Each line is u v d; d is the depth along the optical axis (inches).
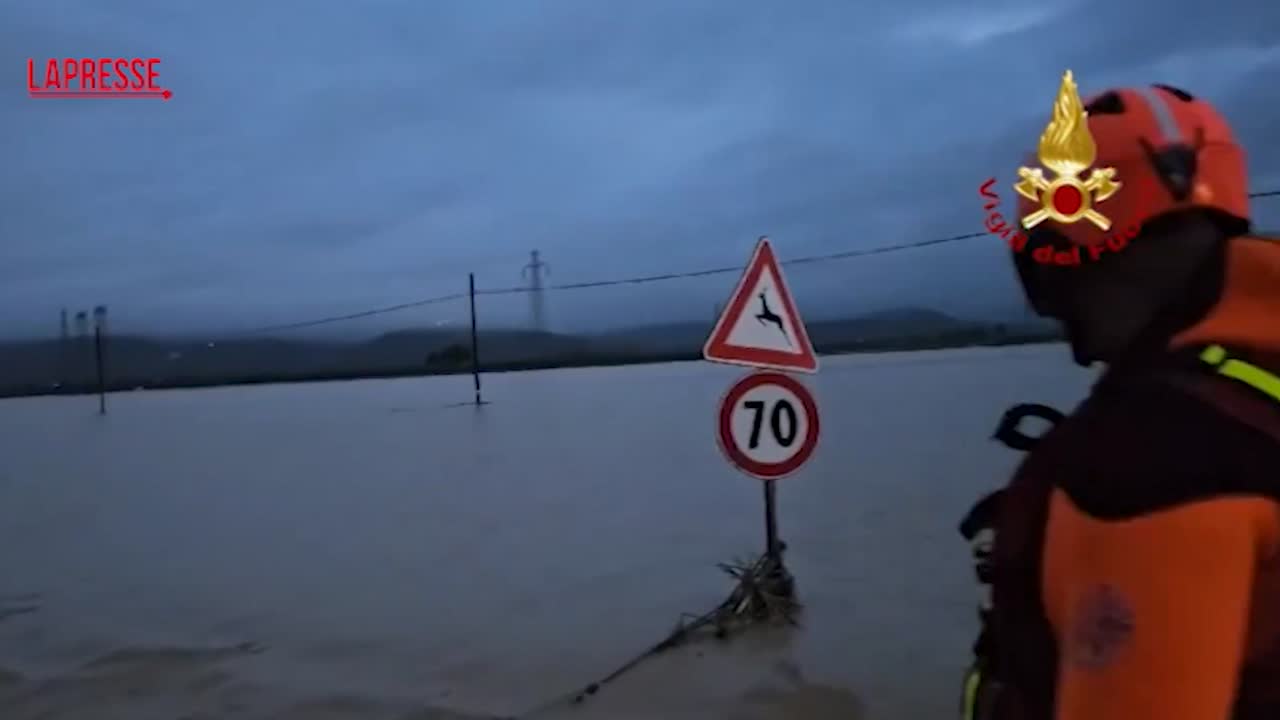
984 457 461.1
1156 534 40.5
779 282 248.7
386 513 416.2
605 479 474.9
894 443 519.5
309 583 305.6
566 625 251.1
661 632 242.2
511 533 360.8
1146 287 47.8
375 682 219.3
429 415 885.8
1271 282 45.2
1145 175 46.9
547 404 954.1
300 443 713.0
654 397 995.9
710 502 401.1
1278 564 41.0
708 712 193.0
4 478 592.7
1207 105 49.7
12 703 216.8
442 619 261.6
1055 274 50.6
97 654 246.5
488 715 197.3
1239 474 40.8
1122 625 40.4
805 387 249.8
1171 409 43.2
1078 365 52.2
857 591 262.2
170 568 335.0
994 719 52.7
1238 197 47.9
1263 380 43.3
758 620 238.8
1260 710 40.9
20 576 330.3
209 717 204.8
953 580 268.4
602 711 196.7
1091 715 40.6
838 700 193.5
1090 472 43.6
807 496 395.5
